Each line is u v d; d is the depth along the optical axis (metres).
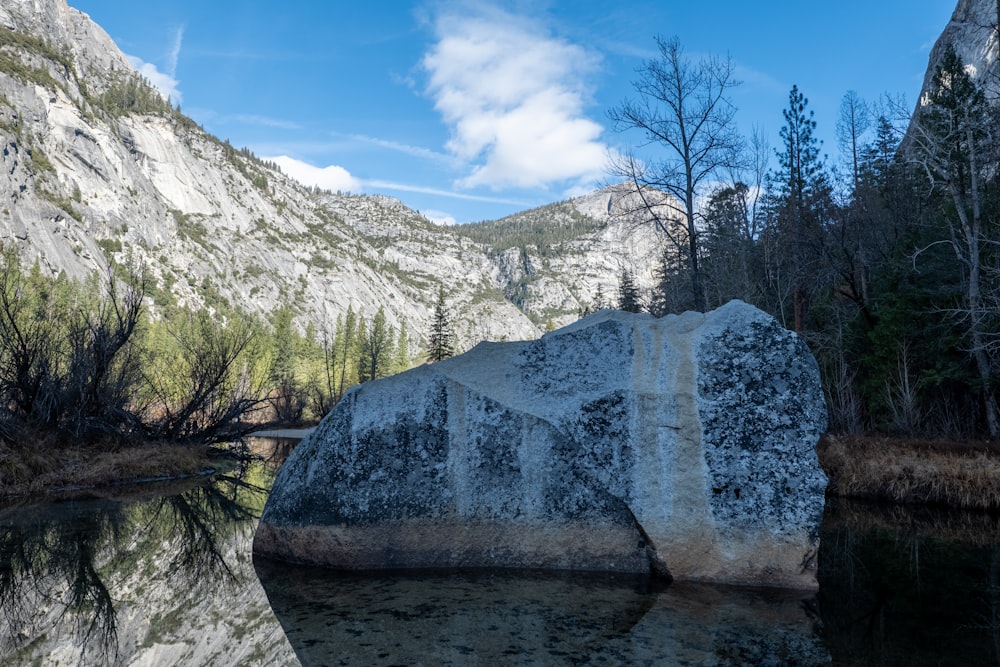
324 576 4.77
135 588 4.50
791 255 20.61
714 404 4.89
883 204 23.42
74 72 157.75
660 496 4.79
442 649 3.23
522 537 5.00
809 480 4.66
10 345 11.48
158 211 150.38
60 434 11.86
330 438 5.31
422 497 5.06
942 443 11.66
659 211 19.42
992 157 16.80
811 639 3.43
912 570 5.18
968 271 15.84
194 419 15.54
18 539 6.21
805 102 24.97
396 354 94.44
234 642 3.38
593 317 5.76
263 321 141.12
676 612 3.90
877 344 15.01
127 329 13.70
